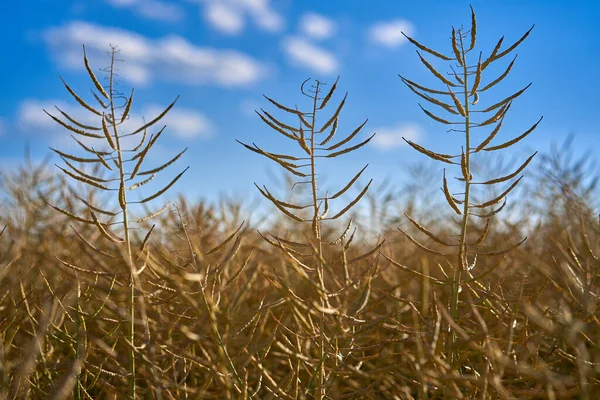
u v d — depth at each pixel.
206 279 0.89
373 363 1.17
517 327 0.96
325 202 0.88
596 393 0.87
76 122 0.88
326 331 0.94
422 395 0.90
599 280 1.05
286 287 0.85
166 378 0.96
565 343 1.02
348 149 0.88
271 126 0.88
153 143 0.87
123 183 0.86
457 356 0.92
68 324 1.05
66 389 0.78
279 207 0.87
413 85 0.91
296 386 0.91
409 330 0.91
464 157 0.85
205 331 0.95
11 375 0.91
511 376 0.98
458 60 0.90
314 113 0.88
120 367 0.93
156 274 0.88
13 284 1.10
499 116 0.88
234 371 0.85
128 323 0.93
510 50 0.88
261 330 0.92
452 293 0.89
